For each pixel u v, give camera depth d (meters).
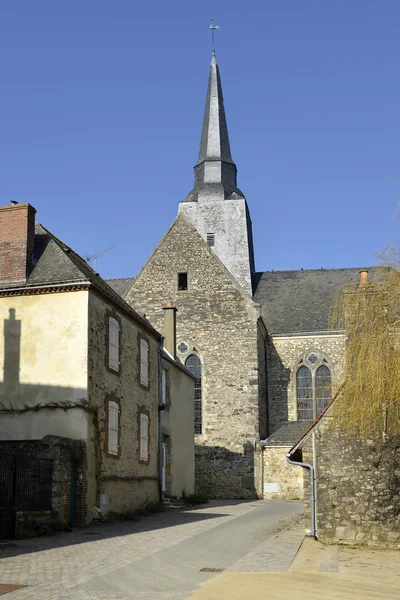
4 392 21.45
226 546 16.11
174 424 30.70
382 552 15.86
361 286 16.06
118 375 23.62
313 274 47.06
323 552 15.47
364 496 16.97
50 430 20.84
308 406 40.84
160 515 24.44
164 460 28.91
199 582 11.72
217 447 36.69
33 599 10.24
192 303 38.62
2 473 17.41
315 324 42.06
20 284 21.95
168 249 39.66
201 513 25.47
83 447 20.34
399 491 16.92
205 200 46.53
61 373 21.14
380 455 17.03
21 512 17.62
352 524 16.91
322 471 17.28
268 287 46.41
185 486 31.98
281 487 35.44
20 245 22.36
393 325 15.41
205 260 39.12
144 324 26.61
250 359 37.44
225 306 38.31
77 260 24.56
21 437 21.05
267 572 12.59
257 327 38.28
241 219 45.69
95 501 20.97
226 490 36.09
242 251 44.97
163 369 29.53
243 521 22.11
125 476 23.59
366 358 15.48
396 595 10.97
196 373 38.00
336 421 16.66
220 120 49.59
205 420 37.16
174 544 16.31
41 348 21.47
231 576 12.10
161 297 39.03
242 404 37.00
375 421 16.09
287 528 19.67
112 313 23.44
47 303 21.72
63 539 17.09
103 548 15.56
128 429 24.27
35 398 21.19
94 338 21.78
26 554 14.61
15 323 21.81
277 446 35.94
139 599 10.23
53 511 18.41
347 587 11.45
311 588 11.23
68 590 10.93
